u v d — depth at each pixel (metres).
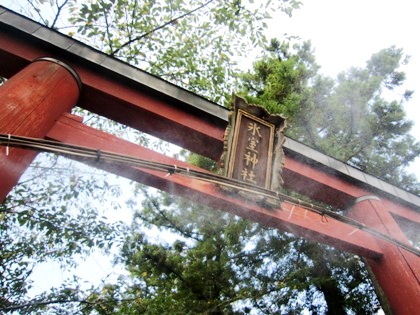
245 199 4.32
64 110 3.93
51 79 3.84
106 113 4.80
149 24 6.83
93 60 4.59
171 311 8.70
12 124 2.92
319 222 4.90
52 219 5.54
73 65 4.54
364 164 9.17
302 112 8.04
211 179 2.44
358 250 4.98
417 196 6.26
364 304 7.74
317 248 7.74
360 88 9.03
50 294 5.38
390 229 4.99
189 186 4.15
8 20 4.35
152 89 4.80
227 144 4.41
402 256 4.68
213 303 8.62
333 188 5.60
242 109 4.75
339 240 4.84
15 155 2.92
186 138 5.06
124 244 6.07
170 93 4.94
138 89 4.83
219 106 5.29
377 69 11.16
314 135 8.45
